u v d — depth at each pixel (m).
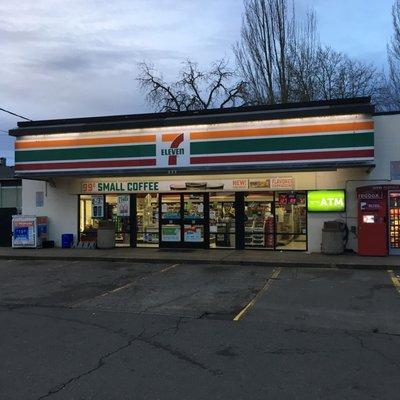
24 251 18.89
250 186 18.22
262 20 30.56
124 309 9.37
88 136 18.47
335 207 17.30
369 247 15.99
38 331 7.69
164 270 14.45
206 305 9.70
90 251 18.62
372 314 8.85
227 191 18.53
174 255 16.92
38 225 20.00
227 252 17.67
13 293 11.13
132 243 19.78
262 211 18.22
